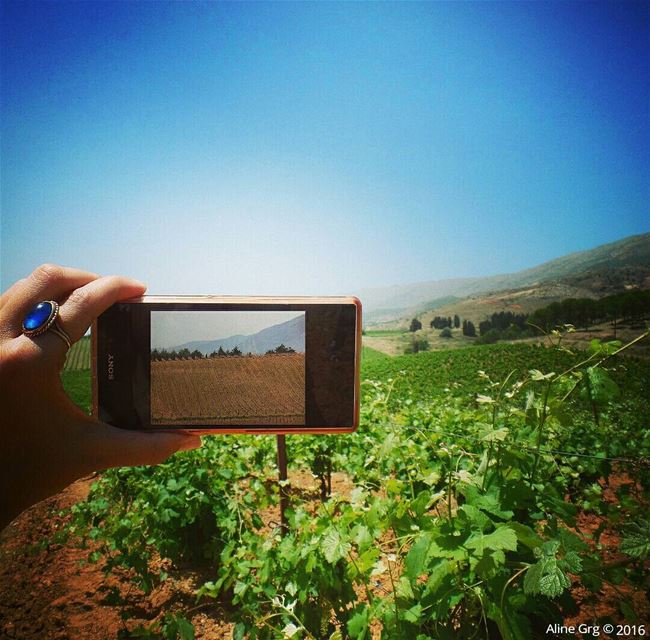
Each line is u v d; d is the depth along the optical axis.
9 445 0.18
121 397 0.27
